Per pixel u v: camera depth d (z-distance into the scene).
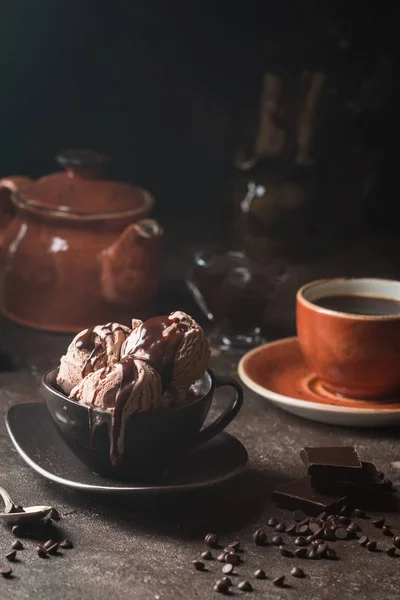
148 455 0.74
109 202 0.98
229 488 0.79
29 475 0.79
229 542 0.74
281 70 1.19
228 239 1.18
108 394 0.73
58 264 0.98
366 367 0.86
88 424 0.73
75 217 0.97
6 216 1.04
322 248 1.19
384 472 0.82
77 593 0.69
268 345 0.94
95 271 0.98
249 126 1.34
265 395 0.86
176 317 0.76
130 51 1.31
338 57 1.26
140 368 0.73
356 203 1.21
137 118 1.33
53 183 1.00
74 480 0.75
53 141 1.32
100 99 1.32
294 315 1.06
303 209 1.14
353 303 0.90
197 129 1.35
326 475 0.77
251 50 1.33
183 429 0.74
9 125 1.30
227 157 1.36
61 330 1.00
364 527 0.76
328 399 0.88
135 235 0.97
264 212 1.14
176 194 1.36
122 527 0.75
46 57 1.29
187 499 0.78
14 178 1.04
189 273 1.09
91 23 1.29
